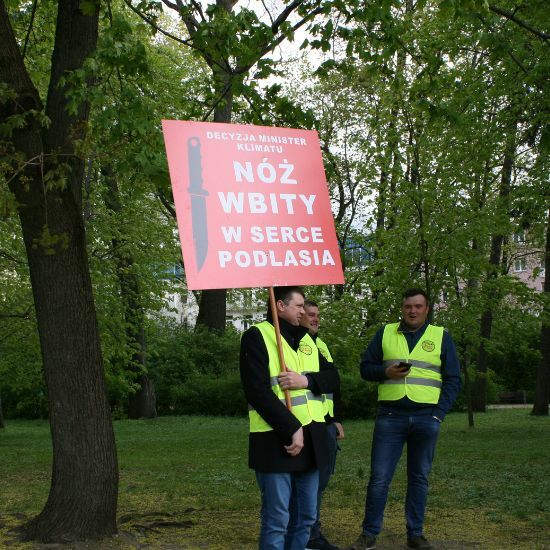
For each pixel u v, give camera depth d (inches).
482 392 1146.0
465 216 688.4
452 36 605.9
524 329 773.3
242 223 232.2
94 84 304.3
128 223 781.9
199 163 231.5
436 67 399.5
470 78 616.4
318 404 205.5
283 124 383.9
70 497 268.4
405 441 262.8
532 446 605.3
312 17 362.3
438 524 293.3
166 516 311.3
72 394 272.7
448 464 480.1
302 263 236.8
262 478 197.0
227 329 1301.7
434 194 668.7
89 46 297.6
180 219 225.9
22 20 498.0
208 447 649.6
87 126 263.4
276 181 239.0
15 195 278.4
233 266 228.4
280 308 211.6
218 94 415.5
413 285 708.7
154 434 809.5
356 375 1068.5
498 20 457.7
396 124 689.6
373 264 717.3
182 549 255.3
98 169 730.2
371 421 1028.5
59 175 257.6
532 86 591.2
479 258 695.7
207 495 368.8
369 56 386.3
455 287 731.4
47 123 267.7
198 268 224.7
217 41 340.2
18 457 576.7
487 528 285.7
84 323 278.1
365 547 252.5
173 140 230.2
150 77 308.7
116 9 637.9
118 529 278.1
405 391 259.3
